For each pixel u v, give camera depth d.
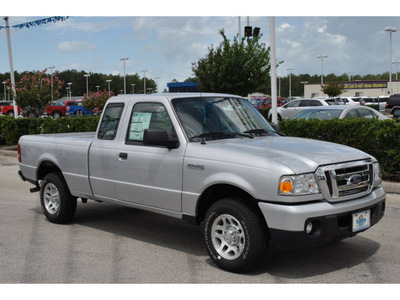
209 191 4.92
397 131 8.71
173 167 5.12
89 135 7.66
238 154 4.64
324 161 4.46
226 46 19.55
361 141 9.31
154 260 5.11
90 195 6.24
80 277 4.61
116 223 6.80
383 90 71.94
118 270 4.80
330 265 4.86
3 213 7.48
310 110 13.37
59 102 42.59
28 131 16.69
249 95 21.20
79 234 6.21
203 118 5.38
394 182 8.80
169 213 5.28
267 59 19.72
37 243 5.80
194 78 20.42
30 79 19.39
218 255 4.73
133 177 5.58
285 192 4.25
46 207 6.89
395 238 5.77
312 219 4.23
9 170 12.33
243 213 4.46
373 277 4.50
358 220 4.55
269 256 5.15
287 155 4.54
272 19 11.78
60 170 6.90
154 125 5.46
